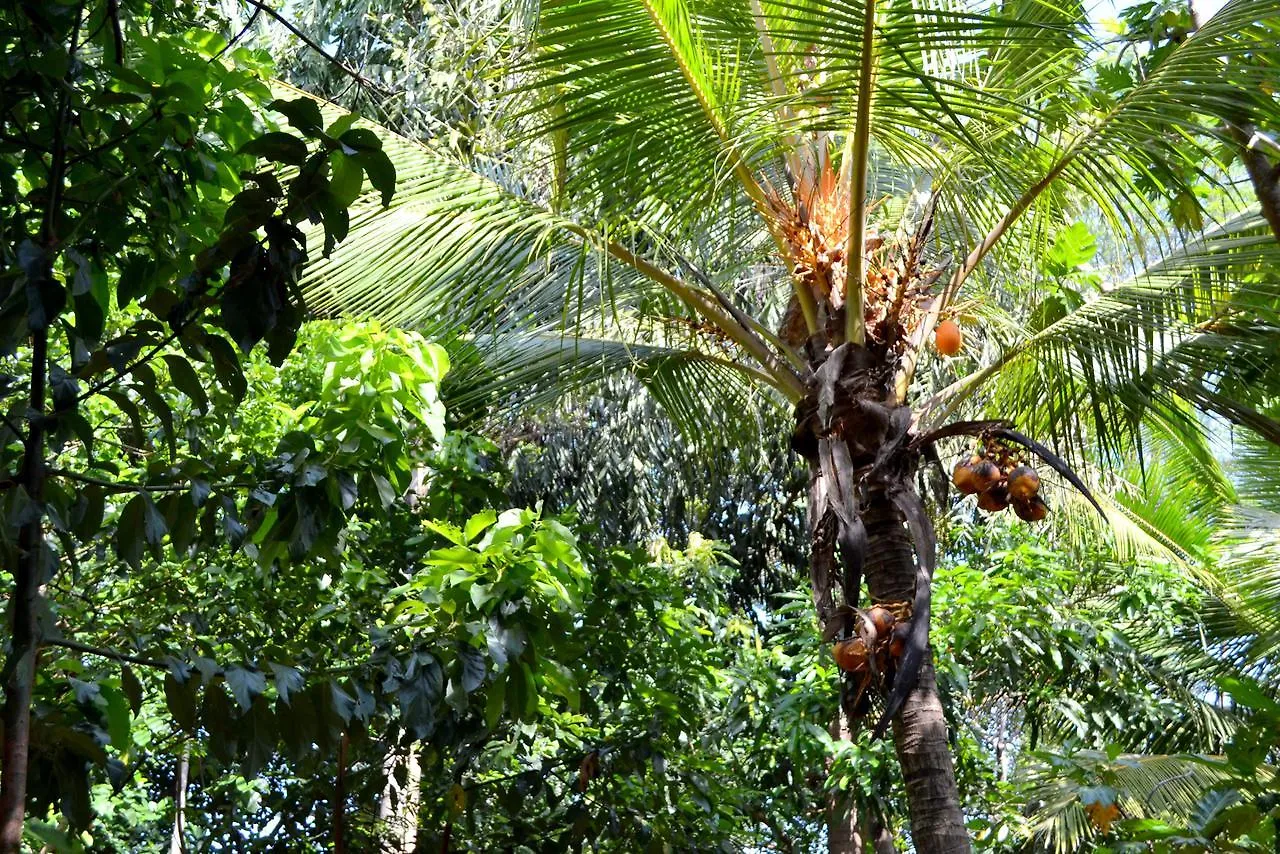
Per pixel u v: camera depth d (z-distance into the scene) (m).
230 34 3.25
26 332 2.29
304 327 5.87
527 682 3.95
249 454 3.32
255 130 2.89
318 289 5.49
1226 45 4.50
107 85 2.69
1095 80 4.98
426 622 4.47
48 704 2.83
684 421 6.79
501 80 5.38
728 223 5.56
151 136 2.65
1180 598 9.27
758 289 7.60
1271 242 5.35
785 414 6.64
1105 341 5.41
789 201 5.34
